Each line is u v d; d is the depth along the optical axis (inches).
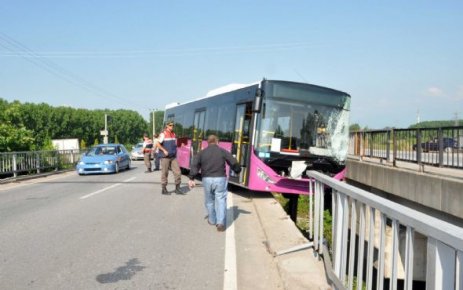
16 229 331.6
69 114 3900.1
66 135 3868.1
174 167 530.9
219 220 325.4
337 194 208.1
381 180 470.3
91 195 524.4
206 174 328.8
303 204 668.7
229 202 467.5
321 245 250.5
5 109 957.8
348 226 211.3
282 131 464.4
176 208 427.8
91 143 4242.1
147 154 900.6
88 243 288.4
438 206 337.1
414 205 397.1
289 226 335.6
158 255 261.3
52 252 266.2
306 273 228.4
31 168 814.5
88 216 385.1
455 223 322.0
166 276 223.5
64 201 477.7
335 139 477.4
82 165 826.8
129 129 5068.9
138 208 427.5
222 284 212.4
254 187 460.8
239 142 508.1
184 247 279.9
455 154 370.0
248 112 492.4
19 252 266.2
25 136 924.0
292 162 460.4
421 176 368.2
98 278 219.1
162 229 331.6
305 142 467.5
